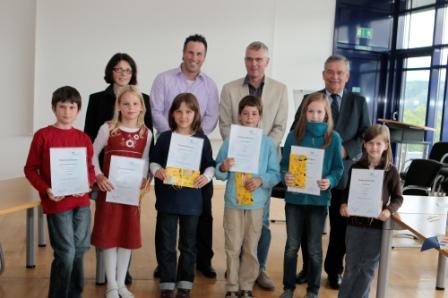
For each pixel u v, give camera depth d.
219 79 6.49
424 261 3.75
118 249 2.60
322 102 2.59
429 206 2.59
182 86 3.01
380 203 2.21
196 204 2.60
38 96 5.82
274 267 3.40
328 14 6.92
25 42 5.66
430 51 6.82
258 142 2.56
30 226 3.12
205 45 2.96
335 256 2.96
